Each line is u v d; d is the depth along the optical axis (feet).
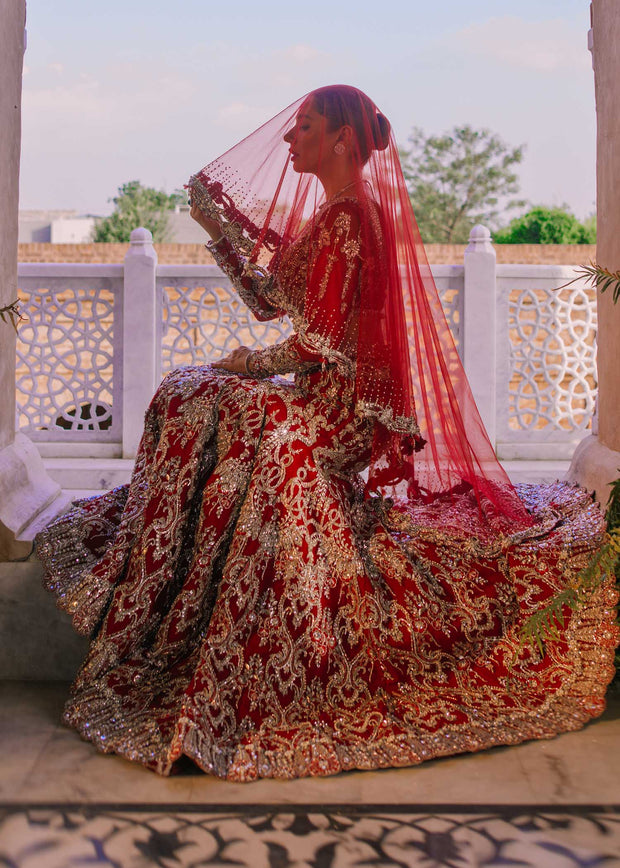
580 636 8.80
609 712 8.82
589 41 11.20
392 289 8.73
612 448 10.56
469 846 6.52
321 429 8.68
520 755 7.91
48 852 6.38
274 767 7.50
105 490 13.65
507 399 15.20
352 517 8.82
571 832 6.72
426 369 9.32
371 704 8.19
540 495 10.87
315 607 8.20
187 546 8.75
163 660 8.45
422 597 8.63
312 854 6.41
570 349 15.26
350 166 8.87
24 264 14.66
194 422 8.79
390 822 6.83
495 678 8.61
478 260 14.85
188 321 15.10
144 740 7.77
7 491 10.15
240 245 9.16
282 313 9.85
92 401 14.84
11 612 9.61
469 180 96.43
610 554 8.48
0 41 9.98
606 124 10.59
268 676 8.01
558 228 73.05
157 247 40.24
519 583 8.98
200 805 7.03
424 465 9.82
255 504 8.34
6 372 10.71
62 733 8.24
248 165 9.24
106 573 8.71
